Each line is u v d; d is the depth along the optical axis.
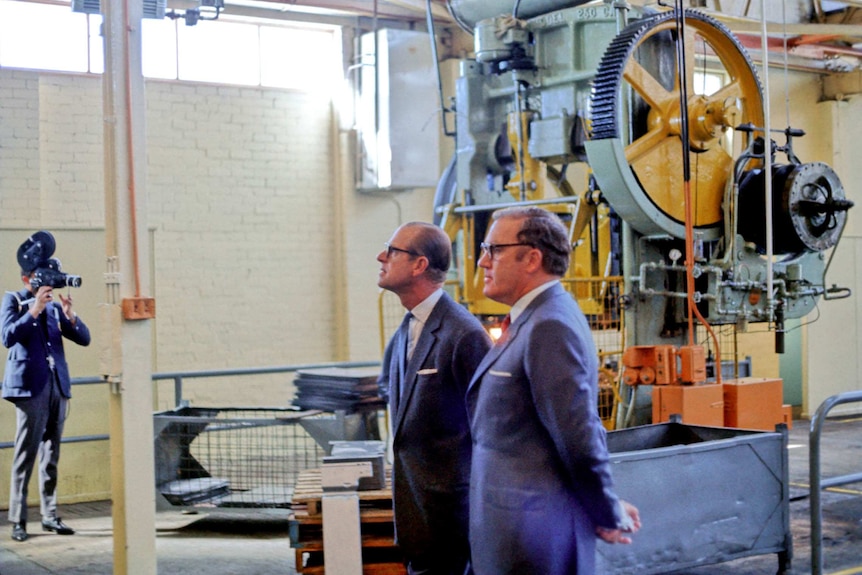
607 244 8.20
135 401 4.89
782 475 5.66
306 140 11.59
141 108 4.93
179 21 10.80
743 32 10.53
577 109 8.31
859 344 13.22
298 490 5.15
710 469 5.33
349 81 11.66
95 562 6.41
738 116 7.57
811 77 12.91
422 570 3.98
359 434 7.09
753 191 7.66
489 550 3.19
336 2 11.25
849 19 11.45
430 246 4.02
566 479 3.15
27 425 6.98
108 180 4.90
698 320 7.72
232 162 11.11
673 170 7.48
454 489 3.92
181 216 10.80
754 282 7.52
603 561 4.91
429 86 11.52
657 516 5.11
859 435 11.38
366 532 5.09
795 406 13.15
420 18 11.94
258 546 6.76
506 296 3.33
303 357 11.59
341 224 11.70
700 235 7.55
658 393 6.89
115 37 4.87
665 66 7.79
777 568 6.05
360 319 11.77
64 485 8.35
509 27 8.49
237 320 11.15
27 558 6.52
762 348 12.73
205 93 10.93
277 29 11.43
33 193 9.70
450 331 3.93
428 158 11.53
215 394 11.06
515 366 3.19
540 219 3.30
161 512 7.12
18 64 9.88
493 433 3.22
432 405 3.92
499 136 9.17
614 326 8.09
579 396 3.05
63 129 10.02
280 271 11.43
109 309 4.87
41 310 6.86
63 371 7.17
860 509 7.53
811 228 7.66
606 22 8.10
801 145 12.82
